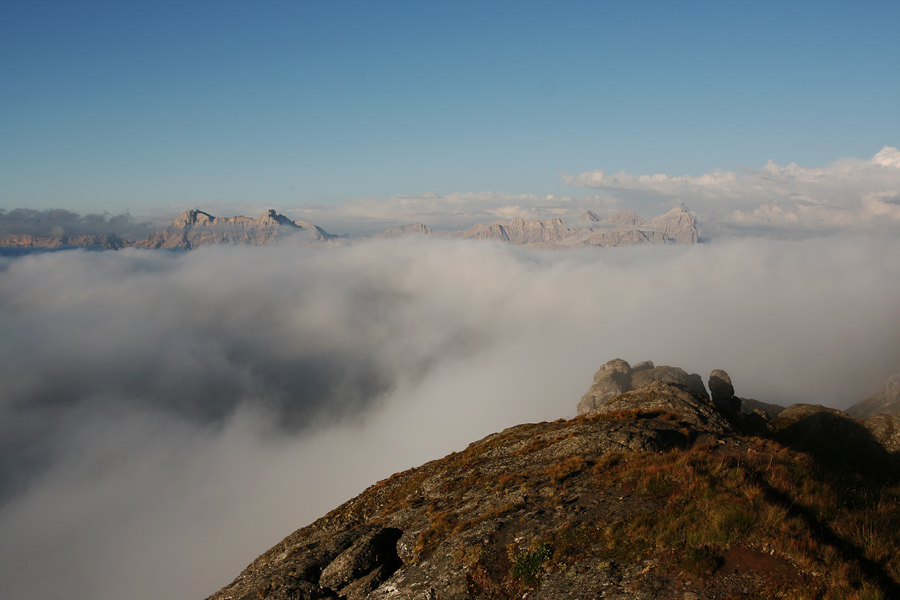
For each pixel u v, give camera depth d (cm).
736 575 1570
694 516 1881
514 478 2992
